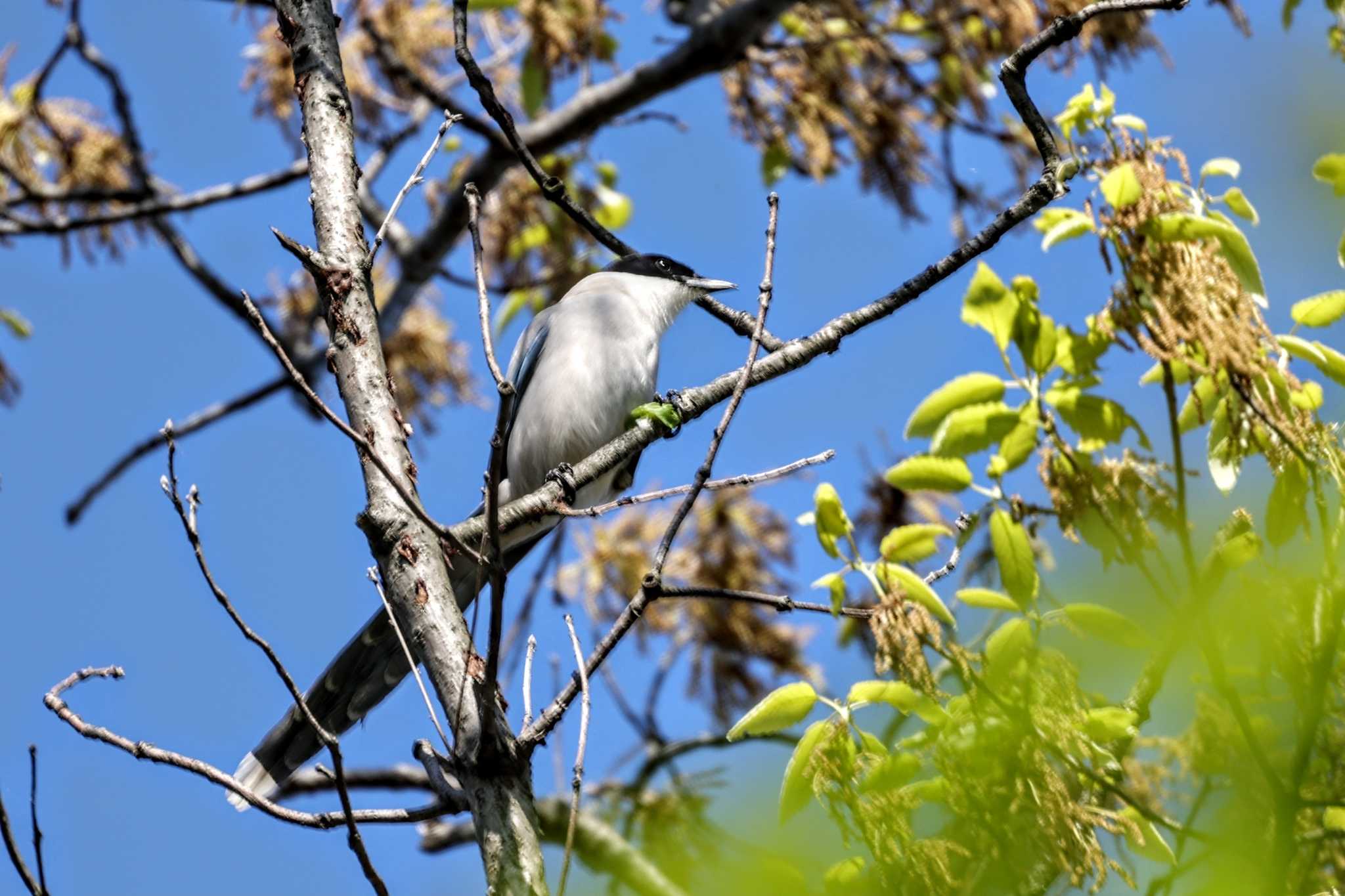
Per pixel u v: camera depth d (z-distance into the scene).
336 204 7.31
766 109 15.01
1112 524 6.12
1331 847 5.98
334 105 7.63
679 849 6.82
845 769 5.97
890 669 6.07
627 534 14.31
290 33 7.86
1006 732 5.98
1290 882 5.82
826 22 14.90
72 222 14.45
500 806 5.88
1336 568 5.87
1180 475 5.93
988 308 6.46
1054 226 6.59
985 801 5.92
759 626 13.81
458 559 10.14
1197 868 5.81
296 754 8.82
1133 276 6.33
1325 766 5.88
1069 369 6.41
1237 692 5.95
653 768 12.77
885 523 11.82
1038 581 6.18
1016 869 5.84
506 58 15.53
